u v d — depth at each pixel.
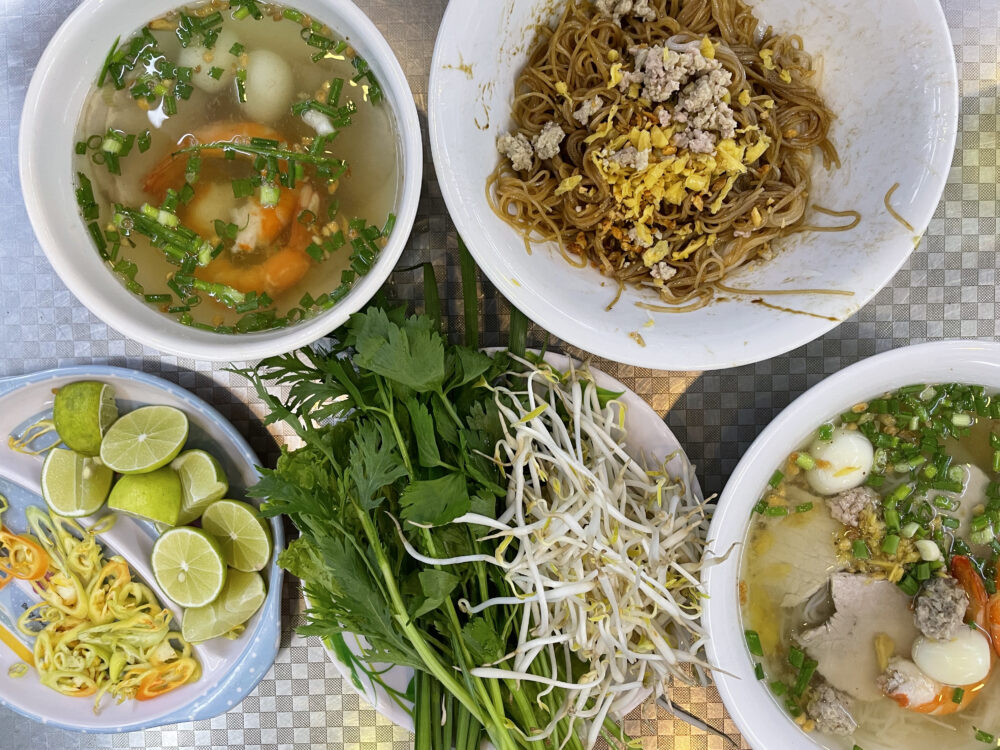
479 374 0.31
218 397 0.38
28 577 0.40
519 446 0.32
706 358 0.28
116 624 0.39
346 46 0.29
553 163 0.32
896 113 0.29
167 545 0.37
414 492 0.28
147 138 0.29
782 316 0.29
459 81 0.28
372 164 0.29
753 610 0.36
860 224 0.30
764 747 0.32
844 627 0.35
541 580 0.31
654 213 0.31
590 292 0.31
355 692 0.39
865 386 0.32
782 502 0.36
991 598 0.34
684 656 0.33
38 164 0.26
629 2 0.31
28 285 0.38
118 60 0.28
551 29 0.32
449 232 0.37
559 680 0.34
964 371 0.32
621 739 0.34
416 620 0.32
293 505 0.28
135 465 0.36
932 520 0.35
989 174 0.36
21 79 0.37
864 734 0.35
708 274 0.32
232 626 0.38
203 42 0.29
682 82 0.30
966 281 0.37
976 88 0.36
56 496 0.38
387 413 0.29
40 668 0.39
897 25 0.29
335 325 0.27
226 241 0.30
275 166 0.30
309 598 0.32
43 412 0.39
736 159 0.30
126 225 0.29
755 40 0.32
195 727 0.39
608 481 0.35
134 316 0.28
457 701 0.33
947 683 0.34
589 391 0.35
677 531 0.34
